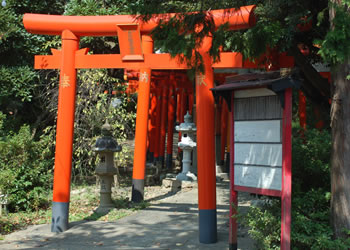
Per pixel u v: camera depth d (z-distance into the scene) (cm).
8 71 1099
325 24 700
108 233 722
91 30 731
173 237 692
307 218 523
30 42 1152
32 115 1318
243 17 631
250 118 558
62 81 738
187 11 627
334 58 448
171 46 542
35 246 647
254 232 514
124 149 1203
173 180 1191
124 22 713
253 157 550
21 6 1185
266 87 528
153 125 1648
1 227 761
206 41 663
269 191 522
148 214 877
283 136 507
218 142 1515
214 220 663
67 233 724
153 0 614
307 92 782
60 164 737
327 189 588
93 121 1172
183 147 1232
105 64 732
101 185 927
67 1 1315
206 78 667
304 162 608
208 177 662
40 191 915
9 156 909
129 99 1296
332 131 513
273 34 613
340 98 500
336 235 496
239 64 668
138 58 712
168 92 1599
